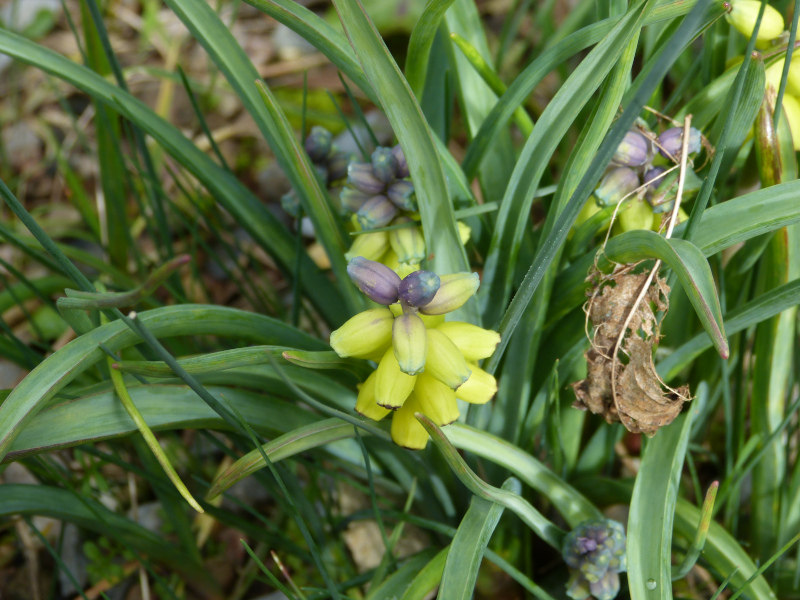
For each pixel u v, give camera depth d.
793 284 0.15
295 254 0.21
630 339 0.15
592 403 0.16
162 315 0.15
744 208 0.15
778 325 0.18
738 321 0.16
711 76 0.20
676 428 0.16
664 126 0.19
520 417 0.19
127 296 0.12
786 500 0.19
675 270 0.13
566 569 0.20
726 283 0.20
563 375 0.19
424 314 0.14
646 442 0.17
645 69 0.16
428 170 0.15
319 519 0.20
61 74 0.18
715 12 0.15
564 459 0.19
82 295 0.13
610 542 0.15
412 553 0.22
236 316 0.17
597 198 0.16
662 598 0.15
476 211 0.17
